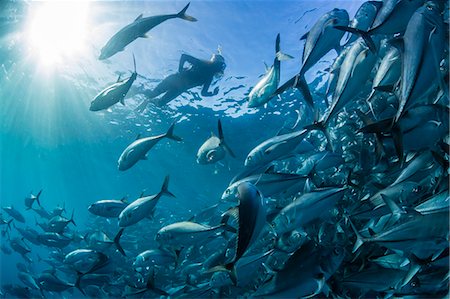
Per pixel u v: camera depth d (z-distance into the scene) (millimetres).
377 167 4227
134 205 5531
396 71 3521
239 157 22391
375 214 3729
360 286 3793
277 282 4043
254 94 4570
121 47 4742
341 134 5672
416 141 3373
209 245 7742
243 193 2771
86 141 30734
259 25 14383
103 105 5215
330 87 4535
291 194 4730
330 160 5059
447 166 3260
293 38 14609
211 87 18250
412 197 3676
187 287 5965
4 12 13258
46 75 20844
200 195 25047
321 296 4344
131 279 9797
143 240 13898
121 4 13969
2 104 25344
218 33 14961
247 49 15547
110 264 7504
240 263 4703
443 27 2652
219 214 8344
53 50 17516
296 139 4430
